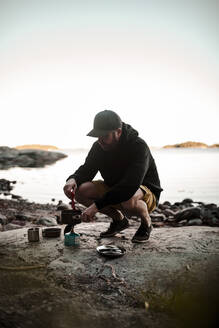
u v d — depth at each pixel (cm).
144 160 317
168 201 981
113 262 277
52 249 312
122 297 220
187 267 250
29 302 209
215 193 1124
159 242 332
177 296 135
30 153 3906
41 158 3838
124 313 200
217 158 3725
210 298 129
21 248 315
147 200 330
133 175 302
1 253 299
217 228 394
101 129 308
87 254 298
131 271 259
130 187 297
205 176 1625
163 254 295
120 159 327
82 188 343
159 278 244
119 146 323
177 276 245
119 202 298
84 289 230
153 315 198
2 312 194
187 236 351
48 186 1329
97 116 317
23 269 261
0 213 704
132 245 324
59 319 190
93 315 196
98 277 249
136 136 329
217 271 151
